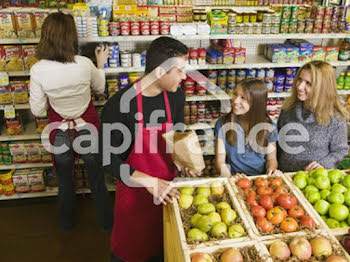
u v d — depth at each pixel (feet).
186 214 5.53
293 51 11.20
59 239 10.10
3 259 9.39
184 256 4.70
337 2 11.94
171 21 10.36
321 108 7.19
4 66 9.68
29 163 11.21
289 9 10.66
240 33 10.58
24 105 10.27
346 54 11.63
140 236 7.04
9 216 11.03
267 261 4.63
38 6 10.90
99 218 10.25
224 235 5.05
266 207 5.55
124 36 9.91
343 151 7.57
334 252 4.79
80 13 9.59
